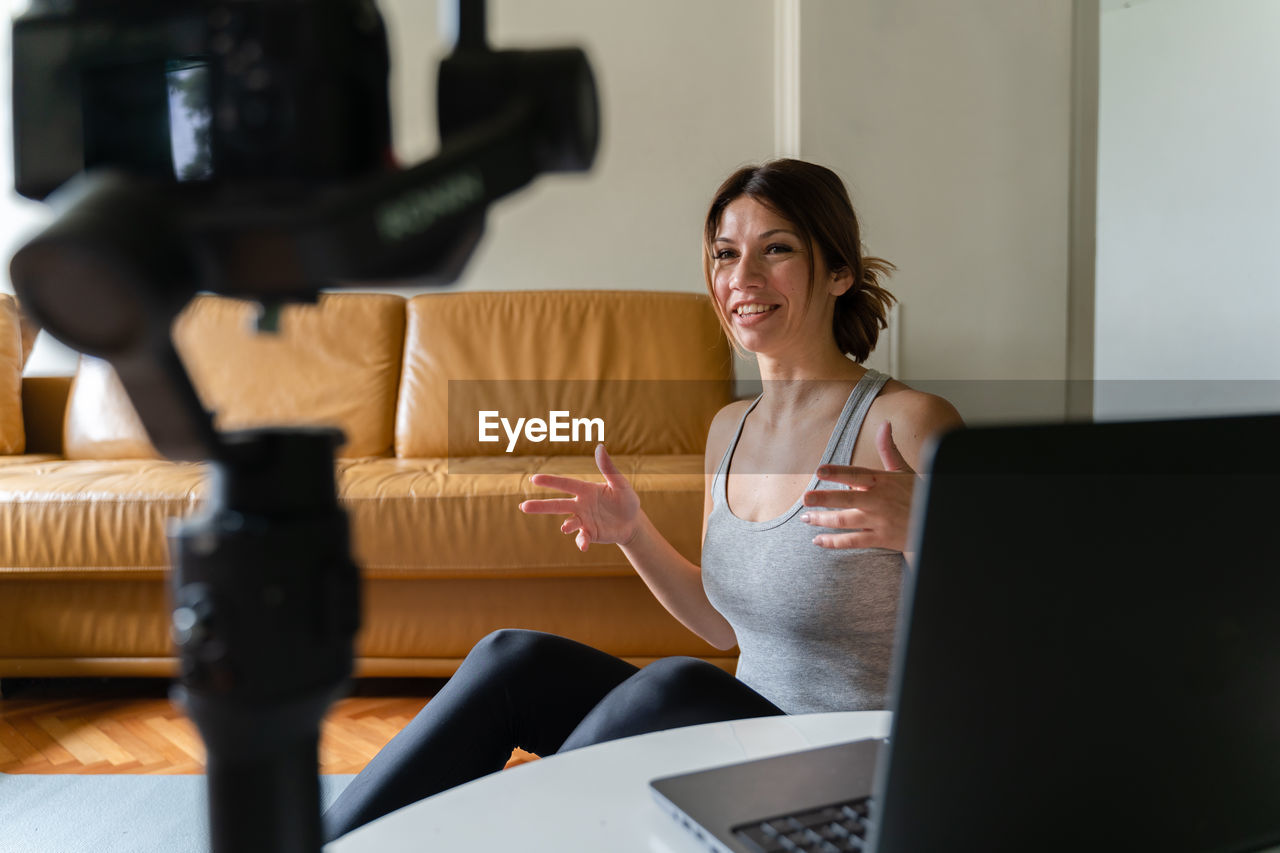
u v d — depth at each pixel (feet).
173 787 6.24
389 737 7.11
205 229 0.88
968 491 1.36
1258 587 1.59
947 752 1.44
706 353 10.27
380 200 0.88
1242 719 1.63
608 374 10.13
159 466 8.84
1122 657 1.51
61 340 0.85
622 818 2.05
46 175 1.04
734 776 2.16
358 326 10.31
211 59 0.98
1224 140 16.62
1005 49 11.08
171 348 0.90
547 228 11.19
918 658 1.39
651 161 11.18
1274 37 16.02
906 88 11.00
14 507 7.63
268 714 1.02
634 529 3.99
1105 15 17.51
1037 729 1.48
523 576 7.73
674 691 3.35
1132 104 17.42
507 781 2.24
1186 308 17.21
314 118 0.96
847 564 3.53
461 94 1.06
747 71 11.20
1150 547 1.49
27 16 1.05
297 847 1.08
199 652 1.00
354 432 10.06
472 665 3.61
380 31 1.04
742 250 4.08
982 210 11.21
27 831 5.62
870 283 4.27
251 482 1.03
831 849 1.82
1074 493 1.43
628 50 11.11
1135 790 1.58
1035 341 11.40
